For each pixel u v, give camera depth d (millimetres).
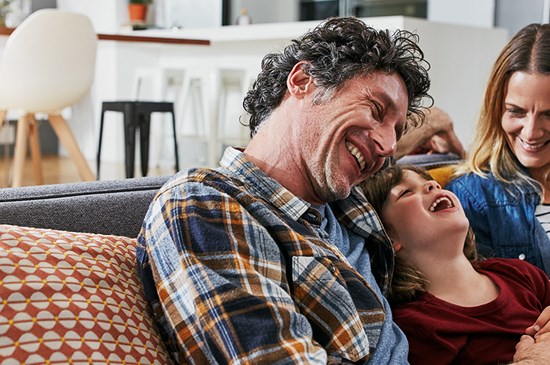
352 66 1312
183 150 7098
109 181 1573
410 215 1630
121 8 7602
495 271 1708
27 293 1093
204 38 6176
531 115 1922
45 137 8242
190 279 1153
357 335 1257
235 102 6672
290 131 1354
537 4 6555
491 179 1999
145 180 1612
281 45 1504
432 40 5121
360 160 1334
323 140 1316
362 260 1489
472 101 5473
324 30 1372
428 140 2469
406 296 1588
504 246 1947
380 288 1568
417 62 1399
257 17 8289
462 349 1522
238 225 1194
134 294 1244
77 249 1218
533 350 1458
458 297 1597
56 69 4402
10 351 1036
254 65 6355
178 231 1186
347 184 1339
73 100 4570
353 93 1312
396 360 1341
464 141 5465
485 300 1602
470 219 1976
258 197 1316
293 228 1296
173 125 4734
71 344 1082
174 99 7047
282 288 1198
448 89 5289
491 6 6816
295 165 1361
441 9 7191
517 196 1964
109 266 1238
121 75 7277
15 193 1404
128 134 4520
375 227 1542
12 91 4379
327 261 1276
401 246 1644
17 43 4270
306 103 1335
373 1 7707
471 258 1741
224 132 6742
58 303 1109
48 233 1227
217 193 1218
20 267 1115
